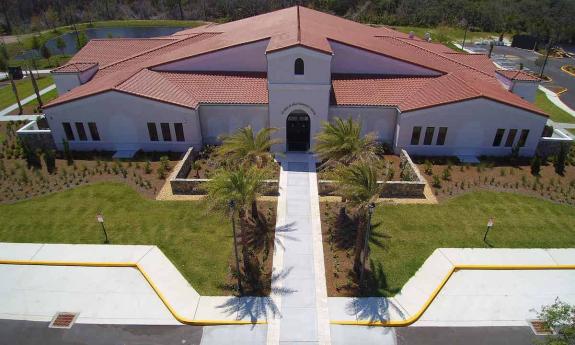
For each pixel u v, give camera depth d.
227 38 36.59
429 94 30.42
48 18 91.06
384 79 32.56
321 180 25.58
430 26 82.50
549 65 61.31
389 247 21.47
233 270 19.95
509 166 29.80
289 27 32.69
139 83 30.97
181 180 25.64
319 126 29.75
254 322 17.36
